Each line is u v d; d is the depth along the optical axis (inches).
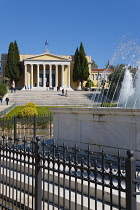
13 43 2409.0
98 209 159.8
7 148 183.6
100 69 2827.3
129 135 229.9
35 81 2576.3
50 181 207.5
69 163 138.7
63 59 2519.7
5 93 1761.8
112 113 239.9
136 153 224.4
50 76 2516.0
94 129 261.1
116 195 164.4
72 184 192.5
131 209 106.1
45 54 2487.7
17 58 2415.1
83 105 1494.8
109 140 247.4
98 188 175.3
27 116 775.1
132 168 107.2
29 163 163.9
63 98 1777.8
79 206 168.1
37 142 157.9
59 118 299.3
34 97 1796.3
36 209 156.5
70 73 2623.0
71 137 286.0
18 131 530.9
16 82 2490.2
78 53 2463.1
